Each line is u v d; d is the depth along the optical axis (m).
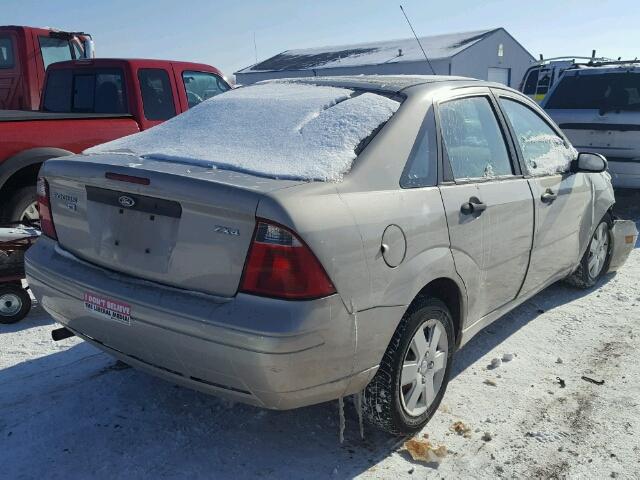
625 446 3.07
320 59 41.06
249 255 2.36
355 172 2.70
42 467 2.76
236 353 2.34
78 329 2.95
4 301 4.27
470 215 3.20
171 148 3.09
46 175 3.04
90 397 3.36
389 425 2.90
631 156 7.83
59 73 6.64
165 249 2.57
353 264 2.49
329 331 2.41
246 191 2.36
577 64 9.22
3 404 3.25
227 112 3.46
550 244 4.17
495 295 3.63
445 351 3.20
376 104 3.10
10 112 5.91
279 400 2.44
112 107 6.29
